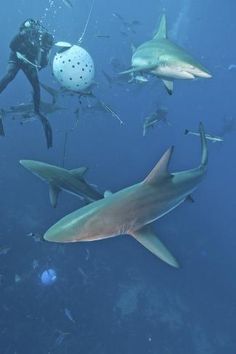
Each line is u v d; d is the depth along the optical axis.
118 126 31.42
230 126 23.59
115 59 18.19
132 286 18.56
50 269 16.22
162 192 4.54
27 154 24.88
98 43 38.09
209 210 31.95
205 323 20.42
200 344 19.25
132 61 6.61
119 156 28.89
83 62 6.73
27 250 16.41
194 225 27.81
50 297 15.53
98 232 3.64
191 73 5.79
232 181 38.78
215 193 35.72
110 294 17.23
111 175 26.77
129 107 34.16
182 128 38.81
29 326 14.67
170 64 5.85
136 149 30.38
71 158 26.56
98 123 30.83
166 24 6.70
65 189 6.74
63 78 6.80
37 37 7.34
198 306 20.86
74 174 6.93
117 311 17.09
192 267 23.25
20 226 17.59
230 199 35.00
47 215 19.08
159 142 34.69
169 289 20.20
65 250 17.03
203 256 24.23
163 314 18.64
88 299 16.48
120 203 3.94
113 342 16.28
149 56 6.15
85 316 16.00
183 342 18.36
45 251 16.58
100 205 3.85
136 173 27.88
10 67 7.48
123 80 15.15
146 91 35.38
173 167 35.25
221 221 30.73
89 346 15.48
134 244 19.59
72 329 15.36
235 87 44.84
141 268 19.36
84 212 3.75
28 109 10.24
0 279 14.36
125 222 3.88
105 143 29.62
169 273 20.53
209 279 23.02
